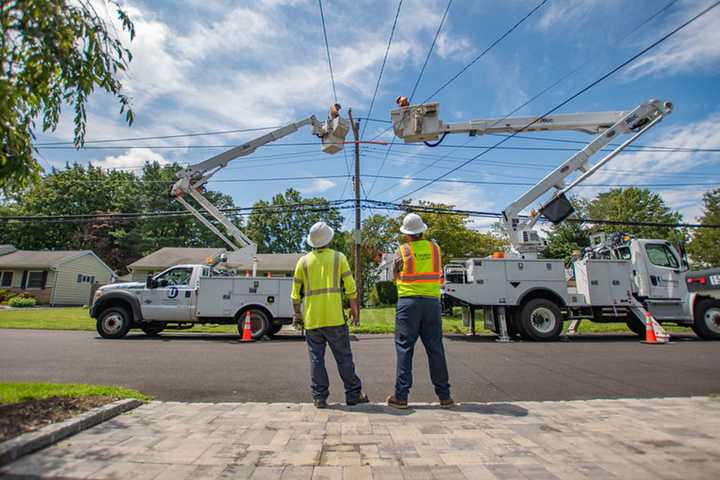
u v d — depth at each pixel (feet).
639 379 18.10
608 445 9.21
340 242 158.30
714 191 134.51
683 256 36.29
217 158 42.86
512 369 20.43
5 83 8.59
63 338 33.78
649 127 35.78
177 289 35.65
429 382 17.61
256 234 175.22
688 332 42.14
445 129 35.14
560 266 33.91
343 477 7.50
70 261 101.81
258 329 35.12
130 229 154.92
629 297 34.24
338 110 41.16
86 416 10.32
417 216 13.98
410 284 13.03
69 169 151.53
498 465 8.06
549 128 36.19
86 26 10.53
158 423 10.75
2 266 94.12
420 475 7.58
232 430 10.22
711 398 13.98
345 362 13.01
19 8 9.18
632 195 140.05
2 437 8.50
